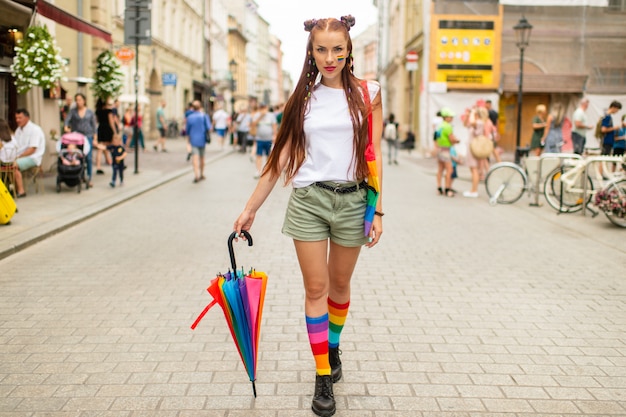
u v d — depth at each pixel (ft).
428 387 11.07
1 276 18.34
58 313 15.01
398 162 65.00
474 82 67.97
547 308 15.71
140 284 17.57
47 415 9.94
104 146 45.01
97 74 46.11
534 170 34.37
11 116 38.68
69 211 28.76
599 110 67.82
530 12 67.72
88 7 60.85
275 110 67.51
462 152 68.08
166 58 112.68
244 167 55.57
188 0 132.05
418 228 26.81
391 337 13.56
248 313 9.65
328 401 10.00
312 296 10.25
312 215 9.98
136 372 11.62
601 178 30.37
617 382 11.35
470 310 15.49
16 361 12.11
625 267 20.06
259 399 10.54
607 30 67.46
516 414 10.09
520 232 26.17
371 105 9.78
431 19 67.21
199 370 11.72
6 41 36.60
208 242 23.30
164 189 39.19
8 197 24.98
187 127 42.98
